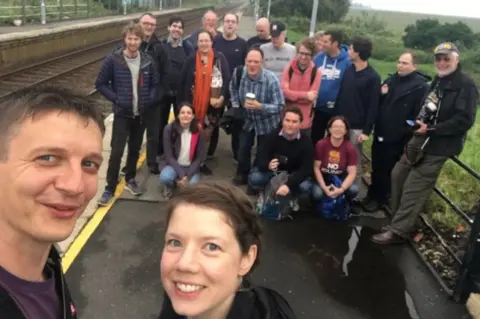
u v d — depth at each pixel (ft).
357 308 12.45
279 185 16.55
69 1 90.74
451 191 19.72
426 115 14.10
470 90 13.44
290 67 19.10
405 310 12.46
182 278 4.50
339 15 128.06
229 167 21.86
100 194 17.89
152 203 17.43
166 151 17.84
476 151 26.50
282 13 122.62
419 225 16.71
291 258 14.56
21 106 3.34
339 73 19.30
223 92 19.98
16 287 3.55
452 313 12.39
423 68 60.03
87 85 40.22
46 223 3.35
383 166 17.75
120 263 13.58
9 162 3.30
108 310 11.69
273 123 18.72
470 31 89.35
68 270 13.00
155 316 11.64
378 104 17.51
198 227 4.50
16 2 72.64
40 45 51.37
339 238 15.96
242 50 22.56
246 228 4.78
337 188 17.03
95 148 3.54
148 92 17.20
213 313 4.83
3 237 3.46
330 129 16.93
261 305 4.85
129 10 123.54
